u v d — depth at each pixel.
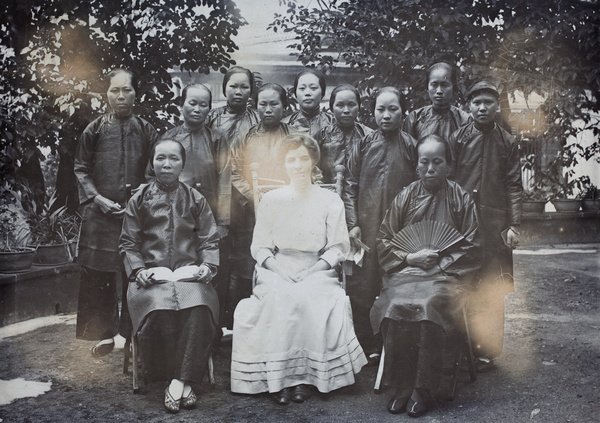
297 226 3.83
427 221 3.72
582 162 9.53
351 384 3.61
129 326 4.07
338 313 3.59
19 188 5.66
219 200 4.39
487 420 3.20
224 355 4.32
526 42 6.55
